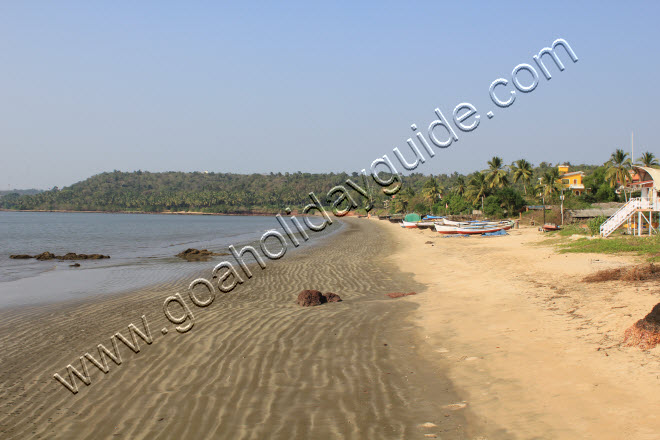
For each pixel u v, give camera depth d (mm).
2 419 6199
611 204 54625
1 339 10211
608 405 5684
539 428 5391
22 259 29984
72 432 5789
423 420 5855
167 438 5559
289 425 5812
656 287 11344
